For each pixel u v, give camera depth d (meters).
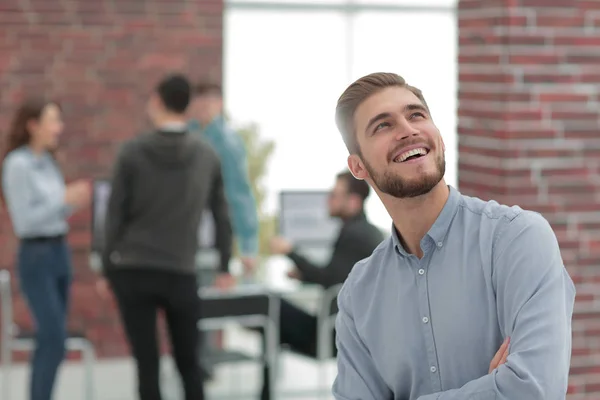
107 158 9.59
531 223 2.68
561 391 2.60
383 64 11.80
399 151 2.66
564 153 5.11
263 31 11.48
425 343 2.78
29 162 7.55
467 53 5.33
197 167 6.81
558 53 5.09
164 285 6.71
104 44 9.54
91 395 8.00
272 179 11.59
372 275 2.92
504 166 5.06
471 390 2.62
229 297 7.31
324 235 9.38
